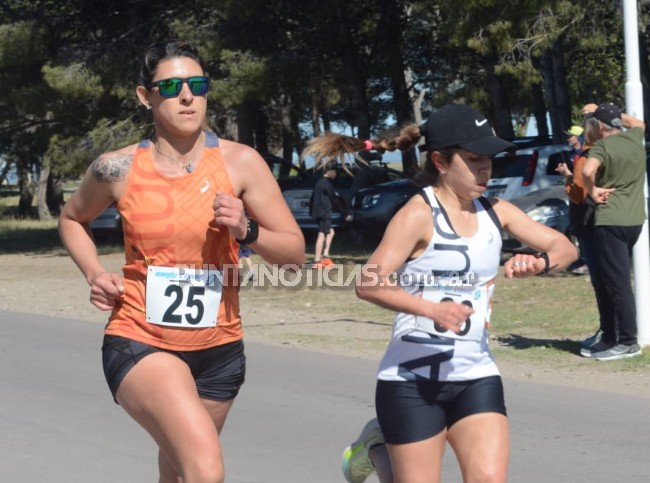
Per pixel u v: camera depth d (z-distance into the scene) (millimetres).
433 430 6562
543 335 17625
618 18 29062
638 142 14586
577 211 15195
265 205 6895
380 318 20422
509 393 13203
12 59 37031
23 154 44812
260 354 16281
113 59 35812
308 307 22156
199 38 35094
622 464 10086
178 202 6711
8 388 13914
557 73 35250
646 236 15133
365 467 7438
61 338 18141
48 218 65312
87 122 38219
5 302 23953
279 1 35344
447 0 27641
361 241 35688
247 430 11586
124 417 12258
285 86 35125
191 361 6867
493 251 6684
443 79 46094
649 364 14633
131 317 6816
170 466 7176
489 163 6570
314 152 7344
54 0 38469
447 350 6539
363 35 38688
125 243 6926
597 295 15289
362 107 38188
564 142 33750
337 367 15164
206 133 6934
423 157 6891
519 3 26781
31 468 10172
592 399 12812
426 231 6582
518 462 10188
